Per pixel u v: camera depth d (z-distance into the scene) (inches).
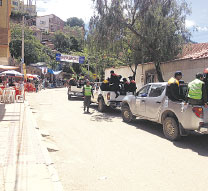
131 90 487.5
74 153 230.7
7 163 188.2
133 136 300.8
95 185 162.4
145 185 163.3
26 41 1925.4
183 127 266.1
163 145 263.0
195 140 288.0
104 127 353.1
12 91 621.6
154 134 313.9
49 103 662.5
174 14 560.1
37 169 177.3
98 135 303.0
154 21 530.9
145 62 777.6
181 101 280.1
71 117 437.7
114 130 334.0
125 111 396.2
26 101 667.4
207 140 288.4
